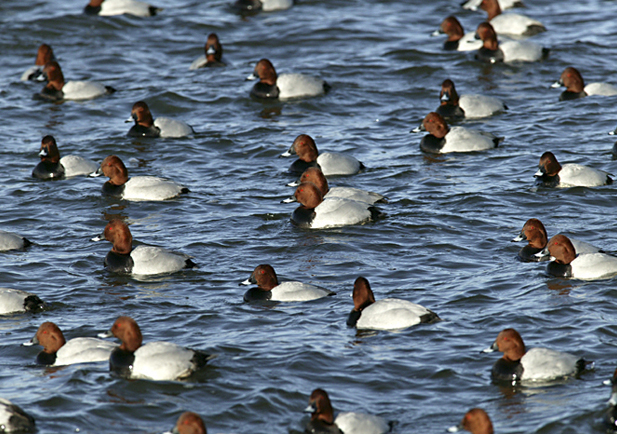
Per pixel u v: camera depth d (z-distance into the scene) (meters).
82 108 27.08
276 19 35.25
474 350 12.98
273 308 14.67
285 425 11.21
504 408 11.39
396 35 33.16
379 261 16.70
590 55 30.53
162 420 11.35
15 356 13.31
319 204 18.73
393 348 13.12
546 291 15.01
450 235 17.84
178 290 15.58
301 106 26.86
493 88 27.88
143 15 35.50
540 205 19.16
